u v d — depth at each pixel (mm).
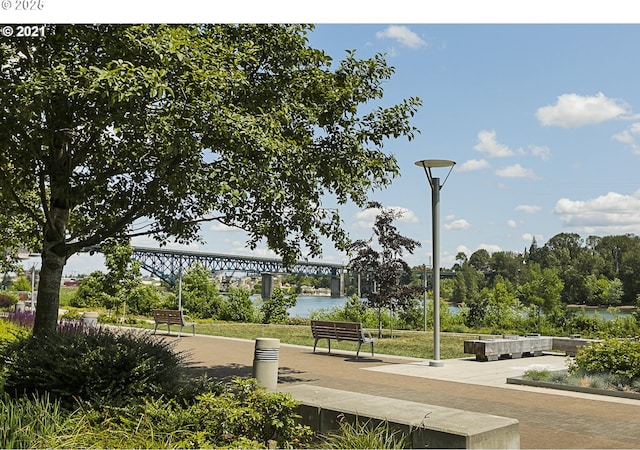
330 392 7469
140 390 7707
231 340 20922
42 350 8312
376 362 14914
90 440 5746
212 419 6207
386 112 11070
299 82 10656
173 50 7426
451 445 5582
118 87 6859
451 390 10781
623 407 9266
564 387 10875
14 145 8523
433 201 14539
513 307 31859
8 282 54188
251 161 8812
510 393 10500
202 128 7699
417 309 29516
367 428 6176
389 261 21141
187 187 8500
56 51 8789
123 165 9531
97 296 32344
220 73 7902
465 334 25484
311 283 92562
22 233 13641
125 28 7883
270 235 11062
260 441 6344
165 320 22828
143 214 9703
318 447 6297
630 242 74188
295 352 17047
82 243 9922
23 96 7566
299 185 10195
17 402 6578
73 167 10078
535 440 7191
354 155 10648
